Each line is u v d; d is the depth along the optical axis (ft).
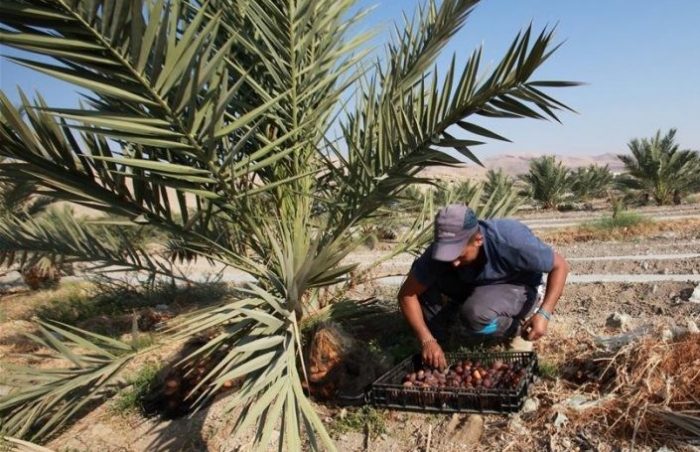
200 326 9.72
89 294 23.21
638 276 19.16
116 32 7.90
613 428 8.94
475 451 9.11
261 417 8.49
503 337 12.09
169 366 12.14
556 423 9.31
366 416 10.48
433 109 9.60
